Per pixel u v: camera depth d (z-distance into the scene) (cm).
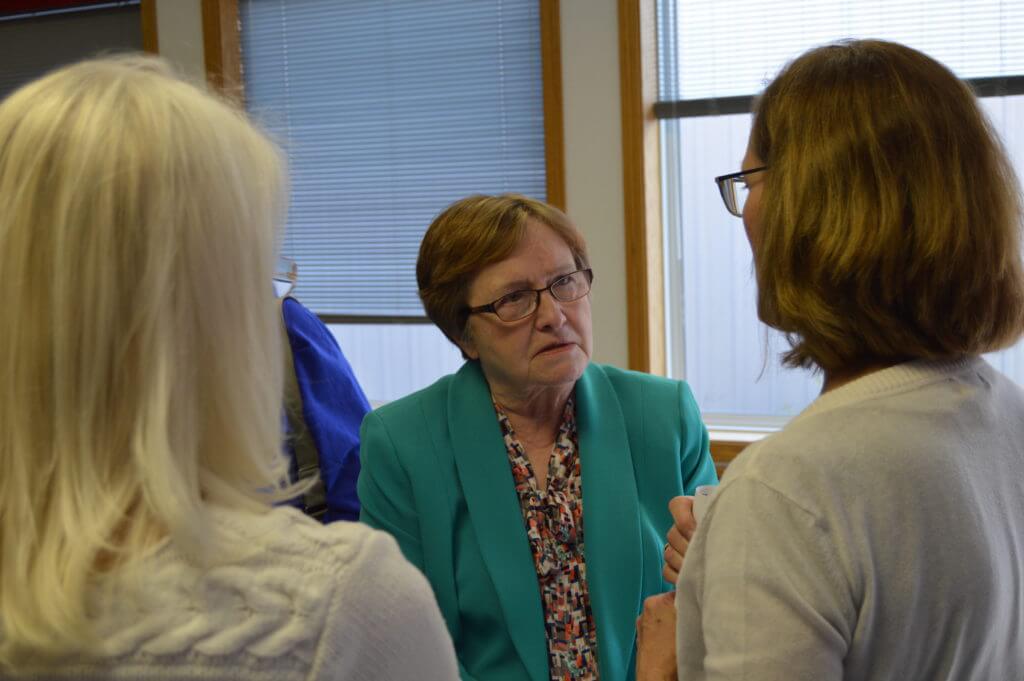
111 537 62
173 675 61
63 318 60
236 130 69
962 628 73
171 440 63
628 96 347
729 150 361
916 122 75
